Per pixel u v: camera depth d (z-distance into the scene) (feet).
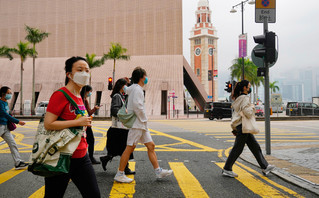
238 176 18.34
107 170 19.81
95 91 186.50
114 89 19.02
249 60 192.75
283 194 14.49
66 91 8.87
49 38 211.41
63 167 8.18
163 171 16.97
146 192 14.69
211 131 52.01
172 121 91.76
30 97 189.26
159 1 200.85
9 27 216.54
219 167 21.21
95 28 207.41
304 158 24.43
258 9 27.73
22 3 217.36
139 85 16.42
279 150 29.14
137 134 16.25
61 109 8.55
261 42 26.68
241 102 18.01
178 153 27.58
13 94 195.00
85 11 209.97
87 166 9.05
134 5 203.92
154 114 168.25
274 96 103.14
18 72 201.67
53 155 8.17
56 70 200.34
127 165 18.80
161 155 26.35
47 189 8.66
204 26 406.82
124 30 203.21
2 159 24.44
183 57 203.00
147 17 201.26
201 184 16.34
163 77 184.75
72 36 209.56
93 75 193.67
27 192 14.73
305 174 18.44
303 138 41.14
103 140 37.60
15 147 20.36
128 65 195.42
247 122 17.78
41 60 208.03
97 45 206.18
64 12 212.43
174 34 197.67
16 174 18.78
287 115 121.29
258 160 18.63
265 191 15.01
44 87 192.03
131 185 15.99
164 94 201.05
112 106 18.53
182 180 17.21
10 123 20.18
